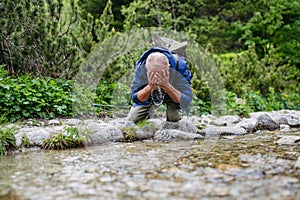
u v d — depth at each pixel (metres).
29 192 1.92
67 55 5.76
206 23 14.57
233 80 8.01
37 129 3.97
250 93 8.09
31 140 3.56
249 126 4.65
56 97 5.06
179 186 1.98
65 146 3.46
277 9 13.58
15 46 5.78
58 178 2.20
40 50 5.82
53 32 5.80
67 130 3.71
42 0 5.86
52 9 5.99
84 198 1.81
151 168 2.40
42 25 5.71
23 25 5.77
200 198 1.77
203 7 15.17
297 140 3.47
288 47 13.52
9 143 3.39
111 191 1.91
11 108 4.60
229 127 4.43
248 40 14.17
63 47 5.75
